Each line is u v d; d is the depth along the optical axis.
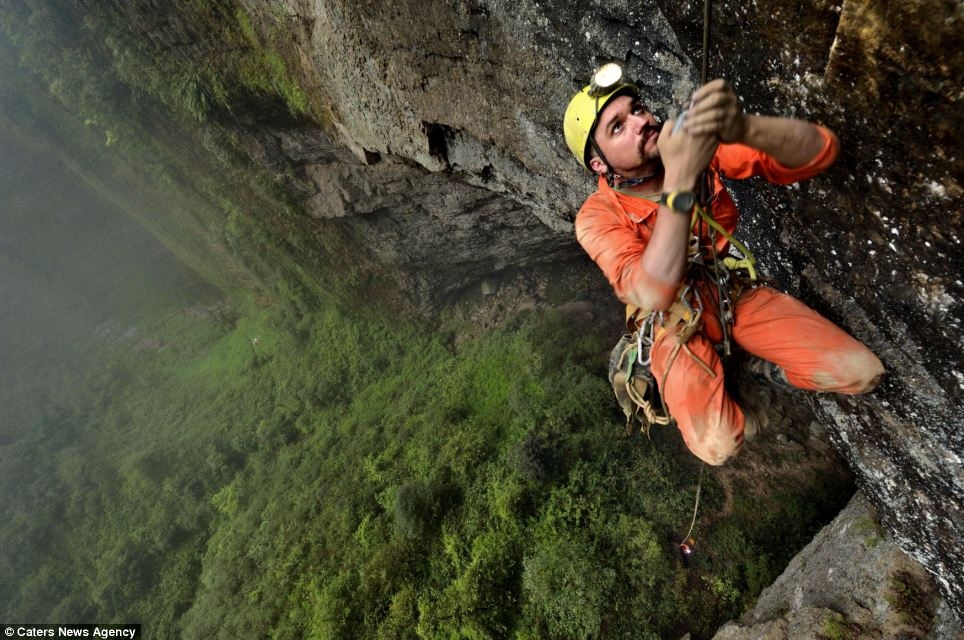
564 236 18.81
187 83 13.76
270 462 25.62
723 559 13.82
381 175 16.05
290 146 16.14
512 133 8.20
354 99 10.50
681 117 1.65
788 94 2.40
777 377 2.48
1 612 26.44
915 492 3.52
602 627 13.39
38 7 14.00
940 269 2.20
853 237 2.55
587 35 5.25
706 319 2.31
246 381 30.16
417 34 7.69
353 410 24.89
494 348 22.11
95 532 28.03
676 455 15.99
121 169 23.14
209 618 19.44
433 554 16.55
